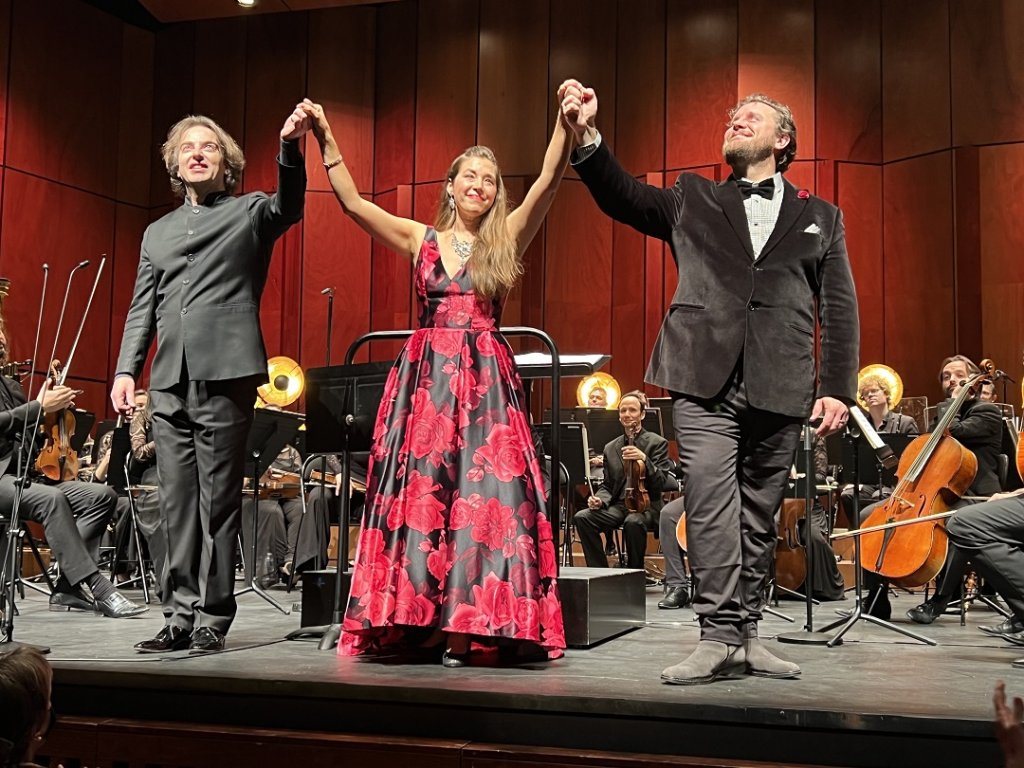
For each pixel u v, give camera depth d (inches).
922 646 147.3
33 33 420.5
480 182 129.9
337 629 133.5
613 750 95.0
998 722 58.4
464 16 438.9
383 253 438.6
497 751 94.1
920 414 321.7
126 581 255.0
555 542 129.0
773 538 115.3
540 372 191.5
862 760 89.3
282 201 129.4
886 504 180.4
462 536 120.0
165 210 454.0
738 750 92.3
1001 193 376.8
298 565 241.4
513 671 113.8
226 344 129.3
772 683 106.3
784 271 113.5
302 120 126.3
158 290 133.7
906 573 172.4
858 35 401.1
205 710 106.2
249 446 194.2
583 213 426.3
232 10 447.5
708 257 115.1
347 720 102.0
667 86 417.1
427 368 127.0
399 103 443.5
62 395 178.5
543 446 223.6
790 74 403.5
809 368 112.6
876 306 395.5
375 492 124.8
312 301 434.0
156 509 220.2
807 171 399.2
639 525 265.3
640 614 165.0
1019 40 377.1
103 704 109.8
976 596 193.5
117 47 452.8
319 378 144.4
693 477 111.5
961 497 178.9
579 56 427.5
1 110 408.5
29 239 415.5
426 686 100.7
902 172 394.6
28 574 299.3
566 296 422.9
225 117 449.1
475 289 128.7
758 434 113.2
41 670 68.7
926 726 87.2
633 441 278.2
